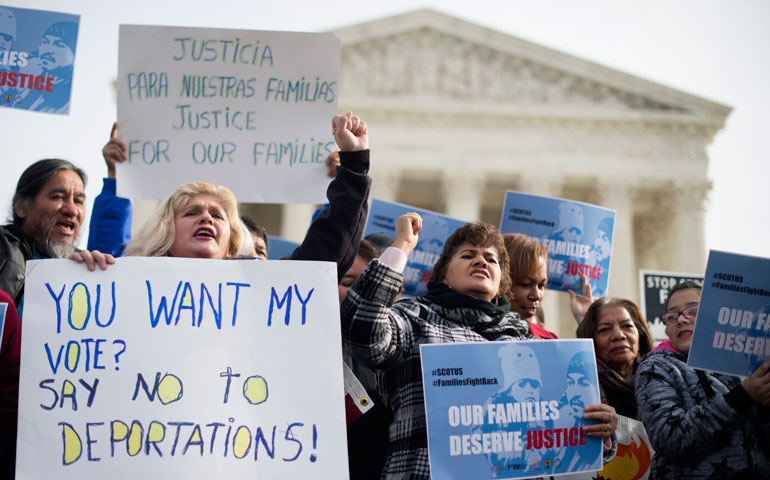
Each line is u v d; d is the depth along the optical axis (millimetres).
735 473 3896
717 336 4031
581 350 3705
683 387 4152
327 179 4602
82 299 3416
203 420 3305
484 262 4051
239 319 3475
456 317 3889
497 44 45094
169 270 3506
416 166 44219
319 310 3527
